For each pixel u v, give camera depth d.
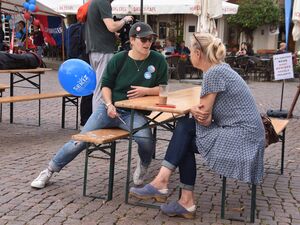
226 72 3.84
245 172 3.77
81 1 17.02
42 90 12.84
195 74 18.56
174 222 3.99
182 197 4.07
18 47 15.69
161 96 4.11
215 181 5.22
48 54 24.42
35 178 5.03
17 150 6.26
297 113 10.36
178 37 22.20
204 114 3.82
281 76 9.61
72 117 8.97
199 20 13.41
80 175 5.18
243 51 19.69
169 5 15.89
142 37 4.52
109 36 6.75
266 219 4.16
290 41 24.62
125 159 5.93
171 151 4.03
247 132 3.82
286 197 4.79
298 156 6.49
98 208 4.22
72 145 4.60
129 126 4.47
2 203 4.27
